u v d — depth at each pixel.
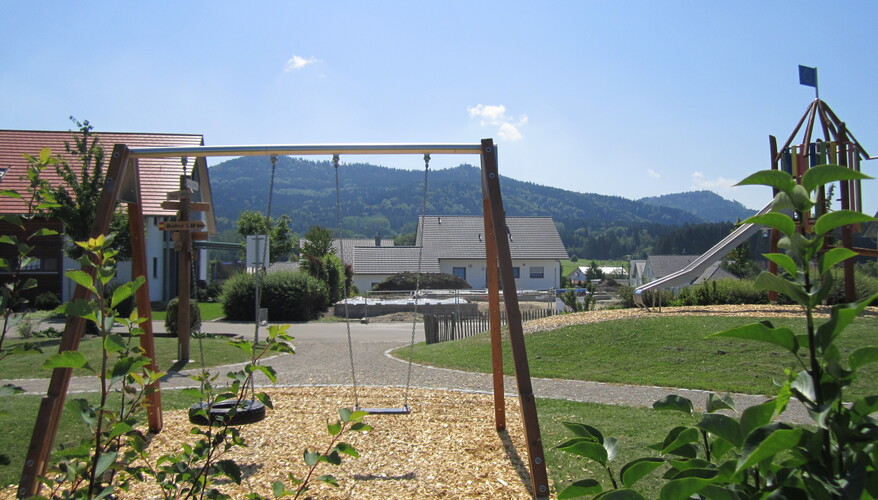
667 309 15.50
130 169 6.11
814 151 14.87
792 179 1.63
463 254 51.66
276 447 5.80
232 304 25.98
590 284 21.95
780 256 1.69
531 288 51.44
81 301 2.15
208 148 6.21
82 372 10.63
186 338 12.27
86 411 2.14
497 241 5.28
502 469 5.18
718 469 1.70
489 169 5.57
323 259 33.91
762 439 1.50
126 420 2.32
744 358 10.80
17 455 5.55
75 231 15.17
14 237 2.49
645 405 8.14
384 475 5.00
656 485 4.70
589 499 4.52
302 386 9.53
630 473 1.92
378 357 13.66
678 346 11.77
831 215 1.54
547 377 10.54
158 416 6.45
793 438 1.46
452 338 17.38
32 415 6.96
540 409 7.82
